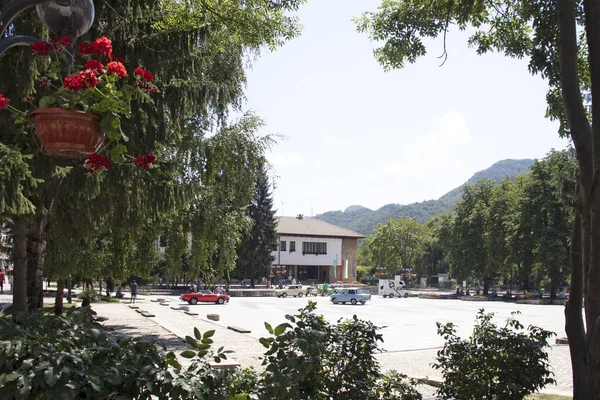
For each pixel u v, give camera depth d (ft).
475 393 20.39
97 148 11.28
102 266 74.59
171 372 11.88
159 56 33.01
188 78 38.88
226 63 52.39
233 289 194.80
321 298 183.62
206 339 13.44
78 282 127.24
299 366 13.46
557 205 168.25
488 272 197.88
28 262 48.65
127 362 11.32
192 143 54.44
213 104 45.91
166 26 32.45
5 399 9.52
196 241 61.52
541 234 171.01
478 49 31.53
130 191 33.88
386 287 202.28
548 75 25.38
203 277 66.23
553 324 92.84
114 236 67.77
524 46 30.22
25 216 30.94
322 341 16.62
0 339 10.58
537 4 24.98
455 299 197.16
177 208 39.91
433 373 41.27
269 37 34.45
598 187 16.29
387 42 31.55
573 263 21.33
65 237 40.14
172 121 37.01
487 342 20.99
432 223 306.55
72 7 11.79
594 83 16.65
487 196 208.23
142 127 31.78
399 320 97.09
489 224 194.29
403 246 266.36
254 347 52.37
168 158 51.70
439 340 66.64
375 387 18.93
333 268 287.48
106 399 10.52
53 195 30.09
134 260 77.00
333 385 16.98
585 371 20.61
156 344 12.41
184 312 99.55
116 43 31.55
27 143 24.64
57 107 10.61
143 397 11.26
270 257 231.50
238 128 58.70
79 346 11.23
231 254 63.77
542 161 173.68
